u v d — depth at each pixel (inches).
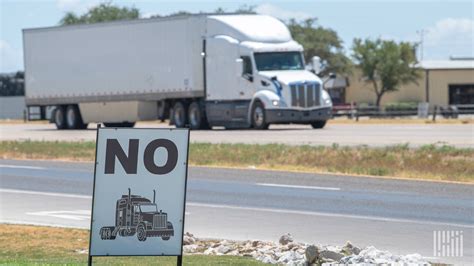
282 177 2053.4
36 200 1720.0
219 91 3784.5
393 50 7495.1
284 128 3885.3
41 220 1449.3
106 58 4212.6
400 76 7500.0
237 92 3722.9
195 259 1061.8
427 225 1337.4
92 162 2561.5
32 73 4564.5
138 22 4052.7
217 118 3806.6
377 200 1625.2
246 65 3703.3
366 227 1328.7
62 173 2253.9
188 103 3951.8
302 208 1545.3
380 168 2162.9
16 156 2842.0
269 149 2561.5
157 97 3993.6
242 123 3720.5
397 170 2142.0
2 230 1325.0
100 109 4301.2
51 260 1054.4
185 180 845.8
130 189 839.1
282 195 1723.7
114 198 837.2
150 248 841.5
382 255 1039.0
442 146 2480.3
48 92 4495.6
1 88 7800.2
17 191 1873.8
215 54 3786.9
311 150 2482.8
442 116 5595.5
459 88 7509.8
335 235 1263.5
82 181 2053.4
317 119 3666.3
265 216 1462.8
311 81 3659.0
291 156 2425.0
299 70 3722.9
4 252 1149.1
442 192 1731.1
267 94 3627.0
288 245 1138.0
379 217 1427.2
